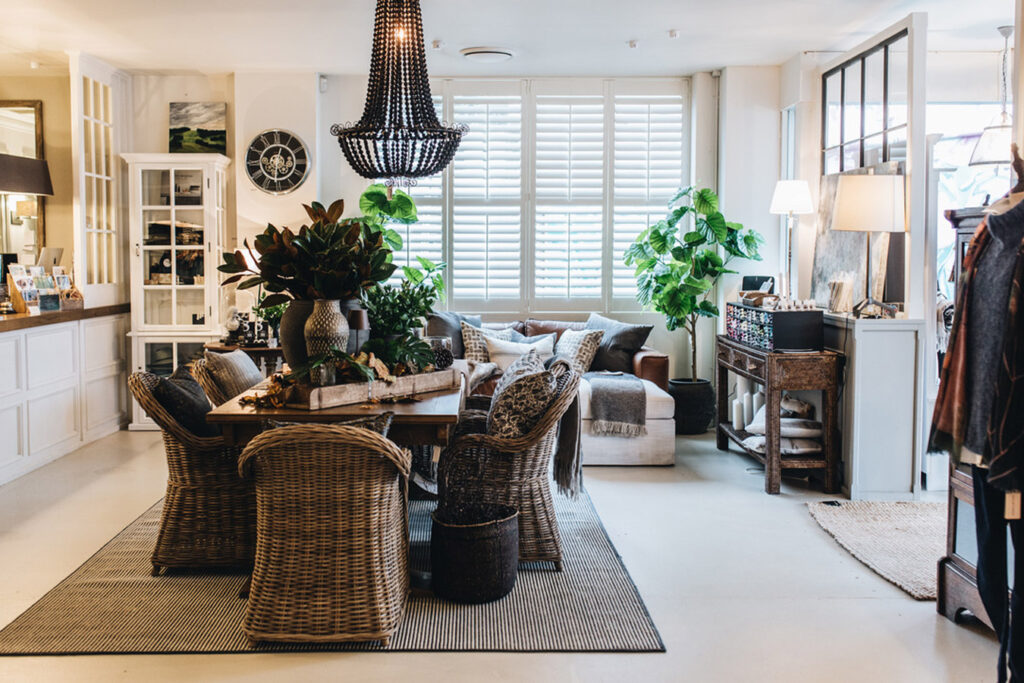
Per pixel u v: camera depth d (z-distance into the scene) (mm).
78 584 3326
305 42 5527
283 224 6512
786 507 4473
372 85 3781
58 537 3908
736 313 5410
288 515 2770
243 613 3053
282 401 3148
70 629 2910
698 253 6301
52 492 4656
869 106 5023
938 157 5543
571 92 6660
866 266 4848
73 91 5762
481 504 3363
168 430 3293
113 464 5297
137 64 6180
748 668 2664
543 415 3334
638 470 5316
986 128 4738
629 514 4355
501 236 6730
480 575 3121
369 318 3602
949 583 3051
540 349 6125
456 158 6672
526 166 6707
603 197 6723
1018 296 2113
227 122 6605
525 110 6660
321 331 3170
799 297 5988
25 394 5070
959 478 3000
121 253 6516
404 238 6730
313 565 2781
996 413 2141
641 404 5375
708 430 6625
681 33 5328
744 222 6379
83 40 5473
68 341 5629
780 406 4961
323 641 2779
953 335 2406
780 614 3092
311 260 3209
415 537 3943
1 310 5324
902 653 2777
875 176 4395
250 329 5750
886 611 3129
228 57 5965
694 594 3279
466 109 6660
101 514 4262
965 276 2355
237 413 2998
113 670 2619
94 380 6016
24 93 6430
